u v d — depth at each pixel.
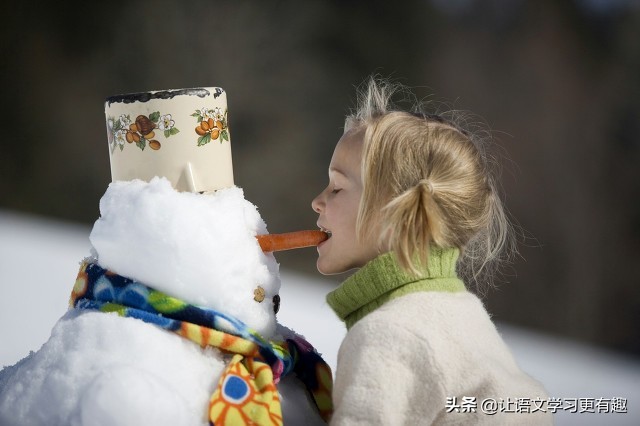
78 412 4.13
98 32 35.72
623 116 34.12
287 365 5.00
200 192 5.00
